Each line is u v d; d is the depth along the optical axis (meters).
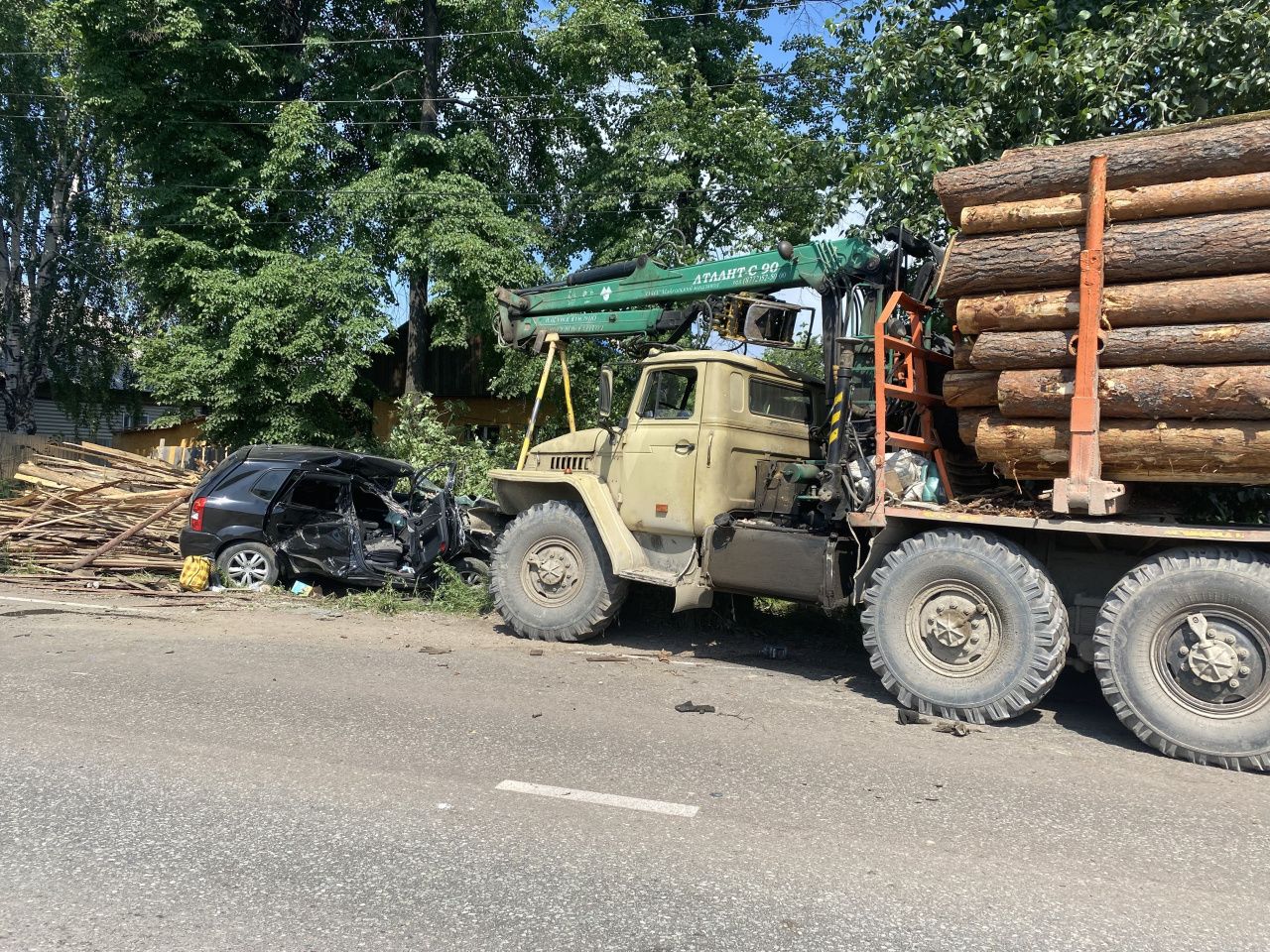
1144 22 7.99
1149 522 5.70
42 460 13.42
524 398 19.17
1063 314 5.55
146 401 29.98
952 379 6.20
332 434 18.22
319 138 17.64
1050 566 5.98
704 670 7.14
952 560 5.83
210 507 10.09
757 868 3.56
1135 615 5.29
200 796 4.14
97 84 17.20
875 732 5.51
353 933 3.02
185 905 3.19
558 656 7.44
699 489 7.41
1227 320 5.14
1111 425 5.46
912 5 9.58
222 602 9.31
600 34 17.23
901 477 6.50
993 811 4.23
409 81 18.97
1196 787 4.68
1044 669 5.54
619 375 9.66
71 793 4.16
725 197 17.25
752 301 7.73
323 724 5.25
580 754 4.86
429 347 22.23
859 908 3.25
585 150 19.72
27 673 6.16
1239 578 4.99
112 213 27.00
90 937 2.96
